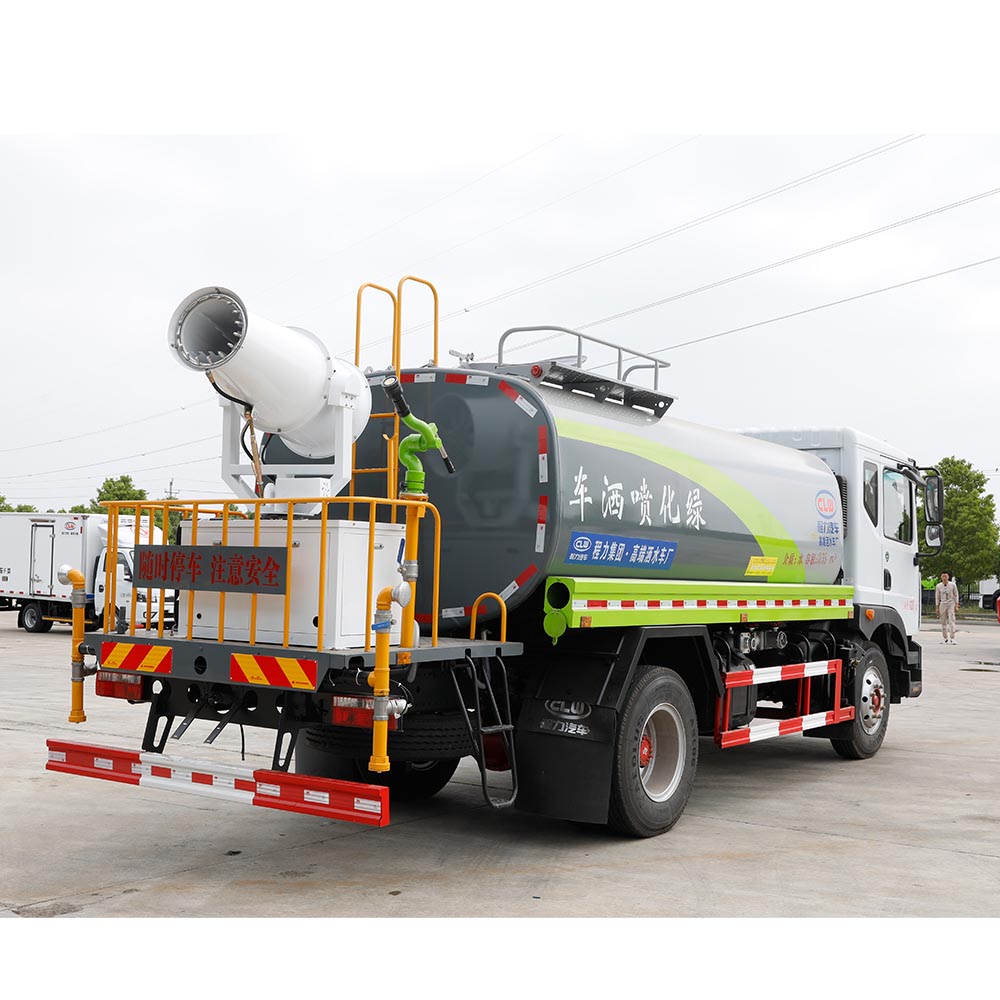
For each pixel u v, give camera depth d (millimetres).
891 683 10781
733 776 8906
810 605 8836
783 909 5109
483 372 6316
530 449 6082
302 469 5852
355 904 5113
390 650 5102
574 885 5492
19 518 26375
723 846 6406
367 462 6582
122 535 24406
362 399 5809
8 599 27312
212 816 7000
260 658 5160
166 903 5074
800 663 8945
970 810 7543
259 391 5445
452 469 5500
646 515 6770
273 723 5355
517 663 6578
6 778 8055
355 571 5227
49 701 12555
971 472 52875
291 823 6852
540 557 5980
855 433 9859
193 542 5645
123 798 7469
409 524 5227
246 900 5156
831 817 7289
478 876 5660
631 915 4977
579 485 6148
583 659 6445
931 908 5172
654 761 6777
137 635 5766
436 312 6535
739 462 8148
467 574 6211
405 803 7605
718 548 7602
